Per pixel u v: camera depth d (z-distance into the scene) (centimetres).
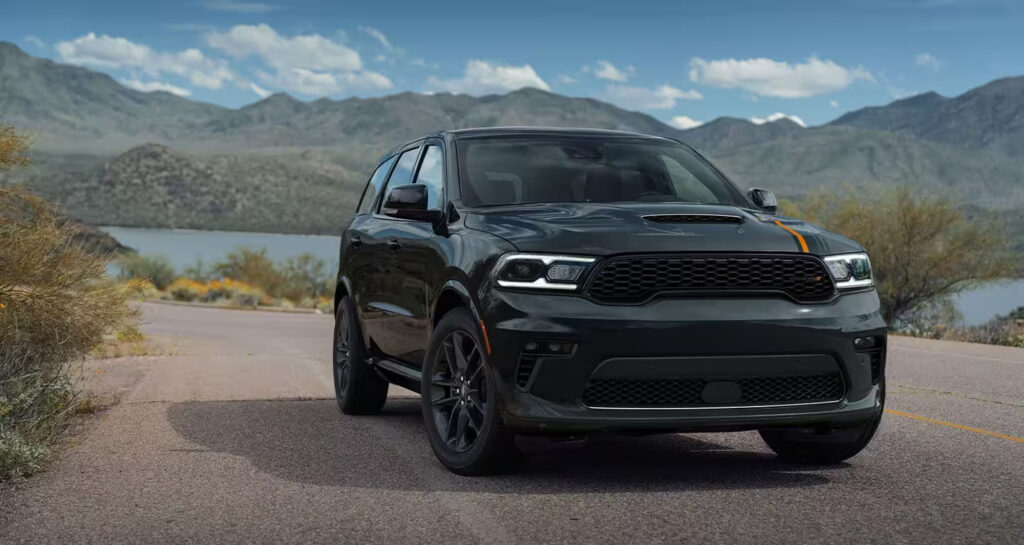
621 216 520
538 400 479
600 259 475
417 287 609
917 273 2316
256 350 1655
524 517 440
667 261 476
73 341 734
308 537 410
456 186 609
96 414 762
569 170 625
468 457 521
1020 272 2259
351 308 770
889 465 561
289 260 5394
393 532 416
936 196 2316
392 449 614
